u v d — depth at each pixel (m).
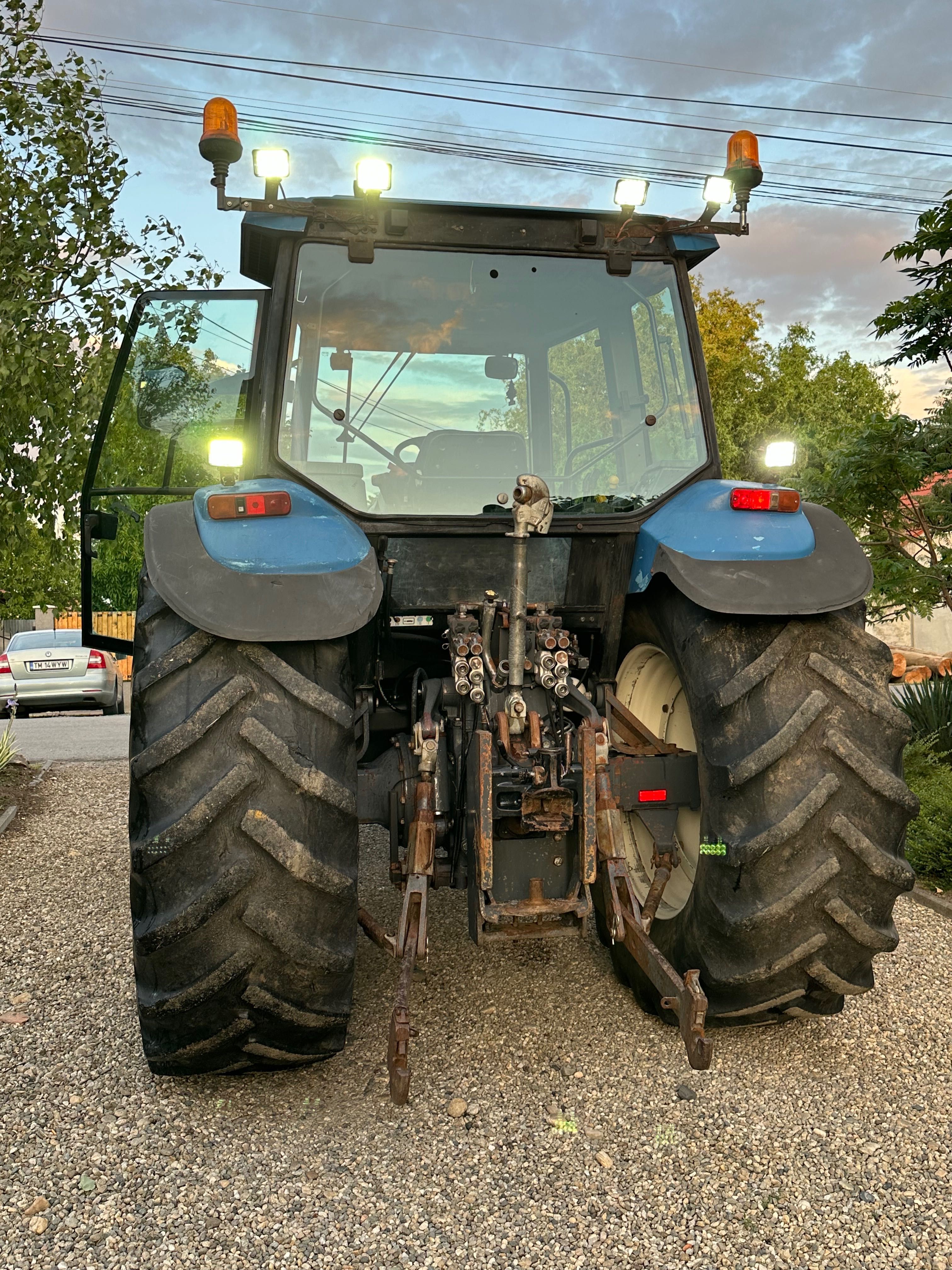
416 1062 2.65
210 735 2.20
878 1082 2.53
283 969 2.24
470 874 2.48
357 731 2.94
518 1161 2.19
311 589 2.25
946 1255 1.89
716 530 2.57
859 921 2.36
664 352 3.10
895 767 2.39
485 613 2.53
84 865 4.68
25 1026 2.92
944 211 5.59
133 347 2.99
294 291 2.83
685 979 2.23
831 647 2.45
